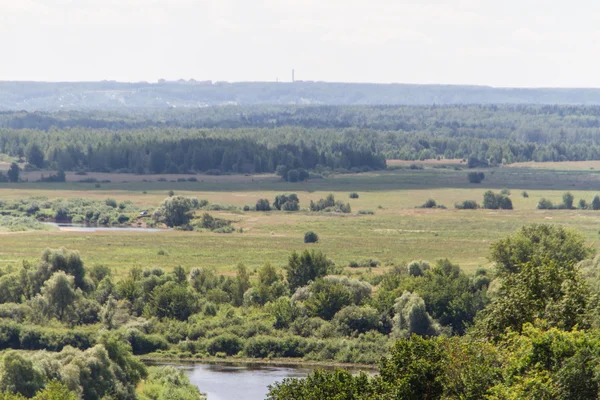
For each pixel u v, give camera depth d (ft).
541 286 411.95
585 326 379.14
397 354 373.81
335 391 376.27
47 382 552.00
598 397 319.68
